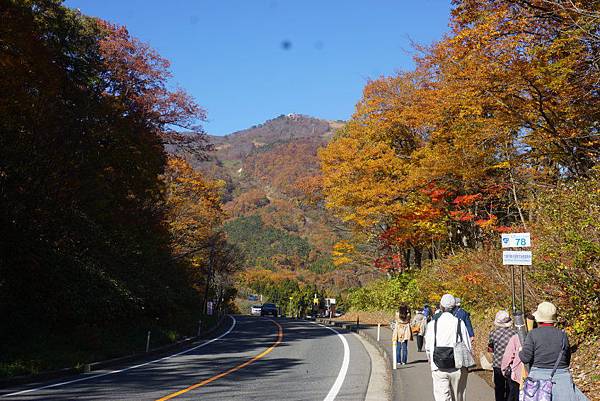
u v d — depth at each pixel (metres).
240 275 98.81
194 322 31.38
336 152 27.59
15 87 19.28
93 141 24.30
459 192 22.75
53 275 19.03
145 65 29.62
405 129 26.22
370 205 25.47
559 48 12.62
